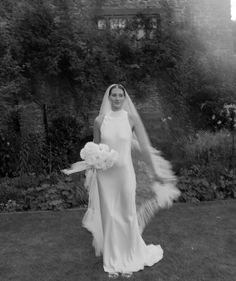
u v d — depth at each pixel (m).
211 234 4.53
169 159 7.79
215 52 10.27
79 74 9.33
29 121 9.37
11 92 8.49
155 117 9.98
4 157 7.64
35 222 5.18
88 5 10.02
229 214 5.27
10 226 5.04
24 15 9.20
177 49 9.85
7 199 6.02
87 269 3.69
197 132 9.29
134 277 3.48
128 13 10.20
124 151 3.72
